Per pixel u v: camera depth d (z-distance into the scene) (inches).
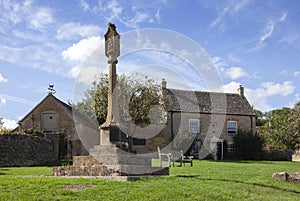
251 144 1330.0
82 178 427.2
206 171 608.1
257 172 608.1
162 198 336.5
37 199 314.2
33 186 359.6
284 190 430.6
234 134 1405.0
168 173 516.1
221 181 459.2
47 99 1264.8
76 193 337.4
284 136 1622.8
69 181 394.0
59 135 1034.7
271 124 1755.7
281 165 893.8
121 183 389.4
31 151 858.1
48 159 930.7
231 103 1457.9
